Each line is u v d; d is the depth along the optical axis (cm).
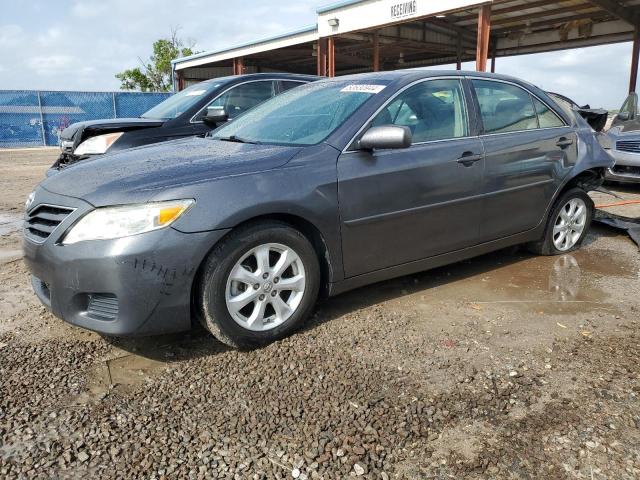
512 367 297
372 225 354
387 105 370
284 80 734
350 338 332
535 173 449
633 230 566
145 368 298
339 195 336
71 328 350
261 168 316
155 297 283
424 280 440
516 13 1784
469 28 2073
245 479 213
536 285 429
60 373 293
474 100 420
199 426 246
